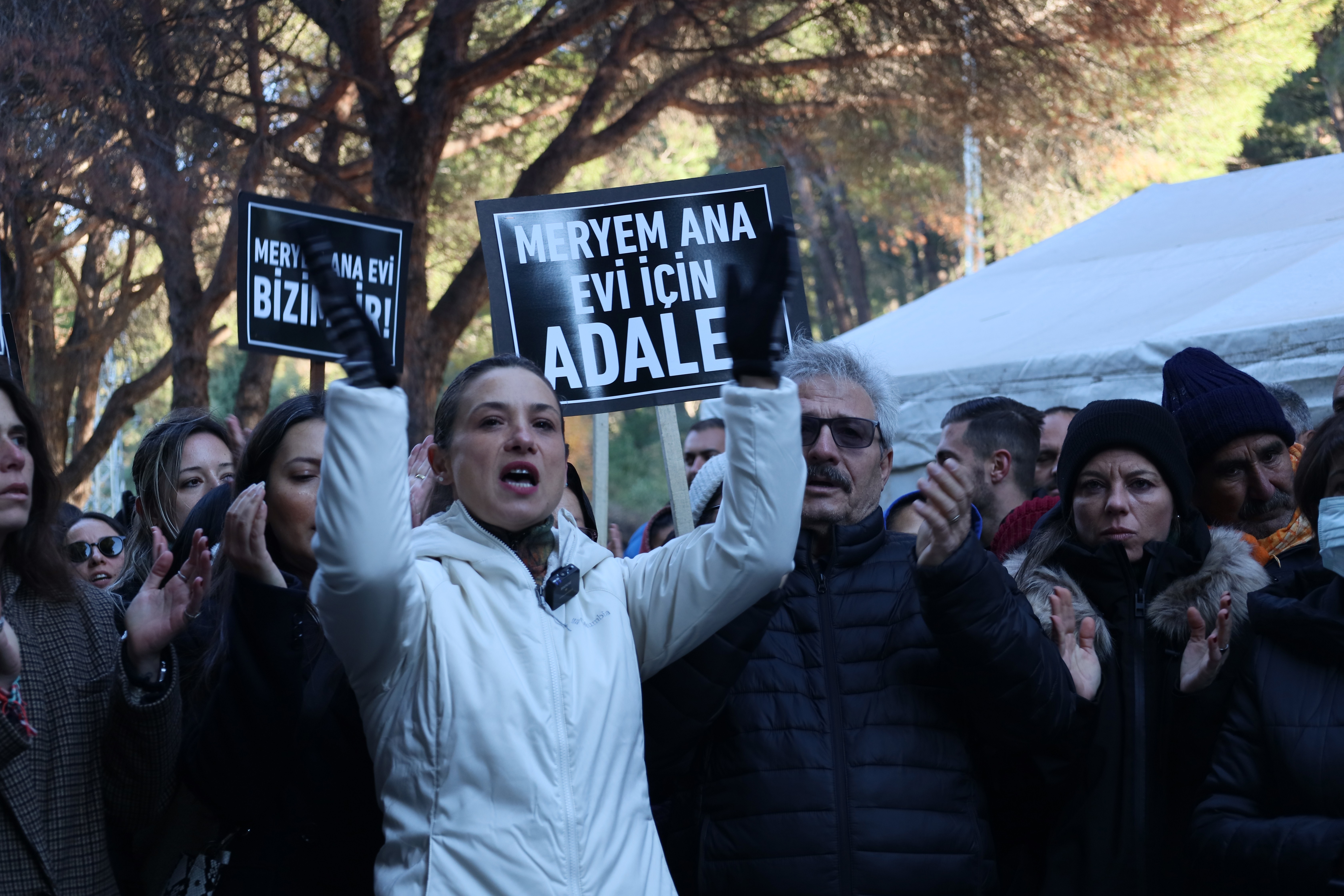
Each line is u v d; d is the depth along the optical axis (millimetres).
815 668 2361
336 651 1891
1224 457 3088
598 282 3035
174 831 2350
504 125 11211
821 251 24234
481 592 1984
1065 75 8227
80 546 4062
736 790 2301
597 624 2031
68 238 9945
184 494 3141
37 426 2131
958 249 21188
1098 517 2539
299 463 2451
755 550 1995
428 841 1858
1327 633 2236
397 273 4227
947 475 2172
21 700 2006
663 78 9875
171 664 2156
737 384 2012
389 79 8969
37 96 6758
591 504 3156
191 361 9180
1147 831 2369
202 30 7281
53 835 2021
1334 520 2264
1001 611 2207
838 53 9055
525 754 1875
